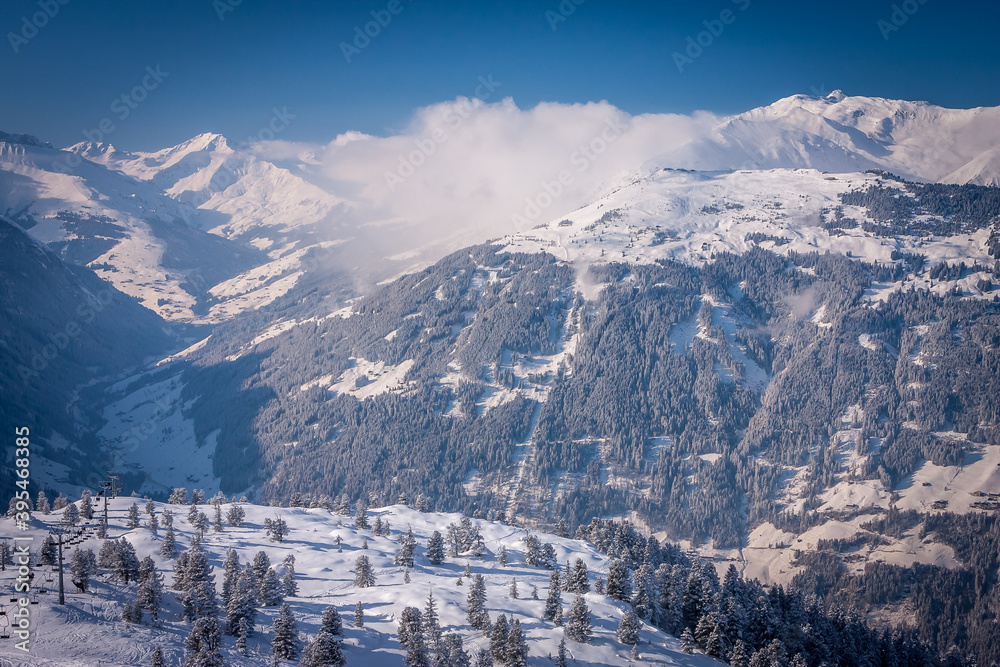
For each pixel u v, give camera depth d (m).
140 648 119.62
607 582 180.38
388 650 138.12
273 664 126.12
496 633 139.12
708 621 160.12
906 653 184.62
